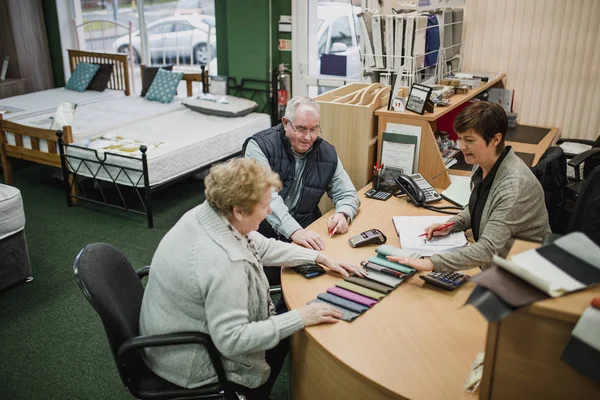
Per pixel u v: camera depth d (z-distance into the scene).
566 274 1.19
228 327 1.56
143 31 6.27
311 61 5.27
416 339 1.62
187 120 4.99
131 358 1.69
